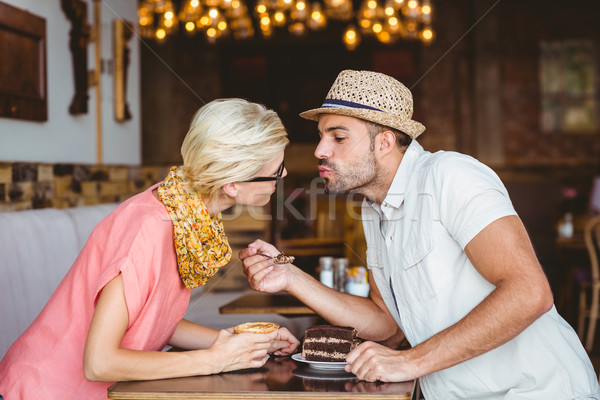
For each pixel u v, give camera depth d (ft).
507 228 4.45
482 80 30.81
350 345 4.86
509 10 30.55
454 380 4.99
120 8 14.60
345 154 5.22
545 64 30.55
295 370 4.75
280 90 32.91
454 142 31.24
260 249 5.71
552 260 18.61
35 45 10.82
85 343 4.42
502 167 30.68
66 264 8.87
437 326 4.98
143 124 32.48
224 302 13.29
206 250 4.81
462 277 4.90
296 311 8.45
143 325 4.65
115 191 13.30
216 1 19.70
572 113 30.48
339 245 16.55
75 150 12.41
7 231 7.76
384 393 4.04
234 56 32.96
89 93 13.03
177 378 4.47
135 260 4.50
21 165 9.70
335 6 22.38
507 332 4.31
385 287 5.74
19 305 7.68
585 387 4.88
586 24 30.19
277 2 20.57
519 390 4.85
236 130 4.68
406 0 22.26
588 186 30.09
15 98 10.11
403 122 5.13
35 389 4.75
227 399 4.06
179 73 32.73
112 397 4.15
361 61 32.24
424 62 31.50
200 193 4.81
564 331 5.06
